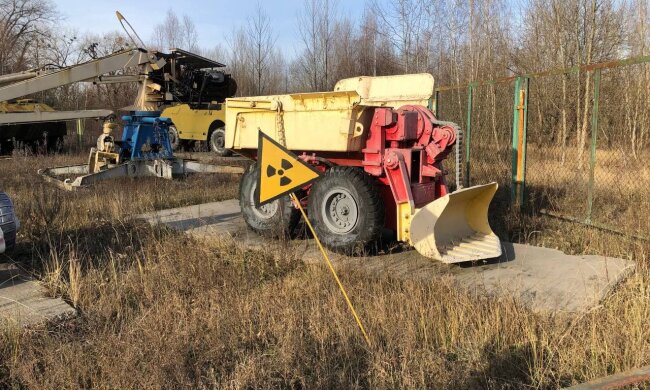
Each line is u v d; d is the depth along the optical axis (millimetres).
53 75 8016
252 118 6746
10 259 6066
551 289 4727
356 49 26781
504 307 4164
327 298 4512
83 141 23453
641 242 5848
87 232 7250
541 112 12547
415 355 3578
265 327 4086
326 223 6051
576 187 8508
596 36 16547
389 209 6094
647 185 8148
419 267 5426
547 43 17312
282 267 5594
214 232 6895
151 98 15109
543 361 3541
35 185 10820
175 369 3369
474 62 19453
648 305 4012
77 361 3525
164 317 4164
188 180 11781
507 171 9688
